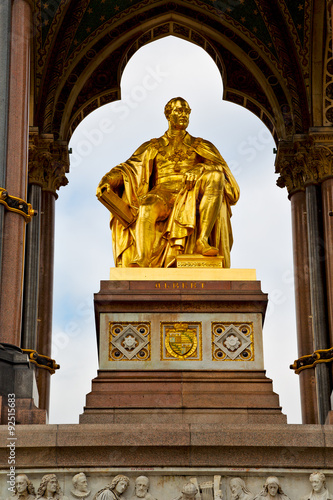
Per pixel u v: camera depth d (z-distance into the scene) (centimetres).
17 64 2652
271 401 2538
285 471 2225
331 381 3069
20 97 2622
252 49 3556
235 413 2516
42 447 2202
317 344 3156
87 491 2188
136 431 2227
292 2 3503
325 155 3316
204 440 2225
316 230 3272
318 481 2191
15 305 2442
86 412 2519
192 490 2175
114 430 2223
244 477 2227
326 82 3441
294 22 3503
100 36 3544
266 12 3541
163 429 2233
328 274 3152
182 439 2225
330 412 2423
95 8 3528
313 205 3300
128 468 2220
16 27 2691
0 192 2484
